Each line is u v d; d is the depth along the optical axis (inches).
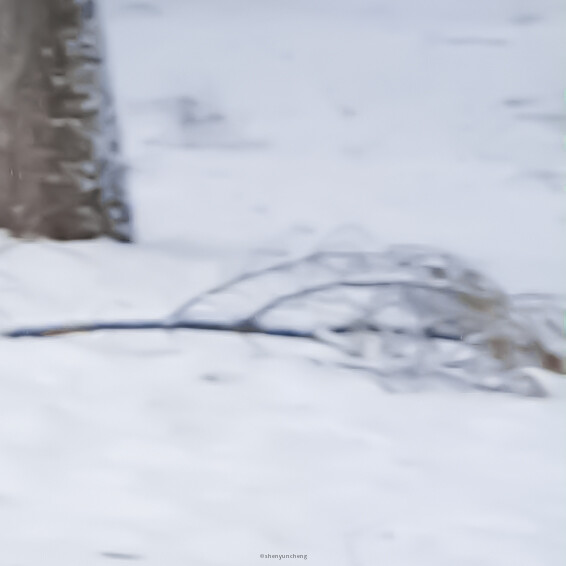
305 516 279.6
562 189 518.9
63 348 375.6
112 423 328.8
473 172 525.0
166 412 339.3
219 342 393.1
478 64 522.9
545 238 516.1
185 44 517.3
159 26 512.7
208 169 521.3
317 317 411.5
